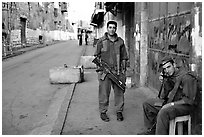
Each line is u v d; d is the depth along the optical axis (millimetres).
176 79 3457
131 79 8000
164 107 3293
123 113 5074
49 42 42969
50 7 48344
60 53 21578
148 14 7125
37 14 37969
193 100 3223
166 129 3289
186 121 3387
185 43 4535
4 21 22891
